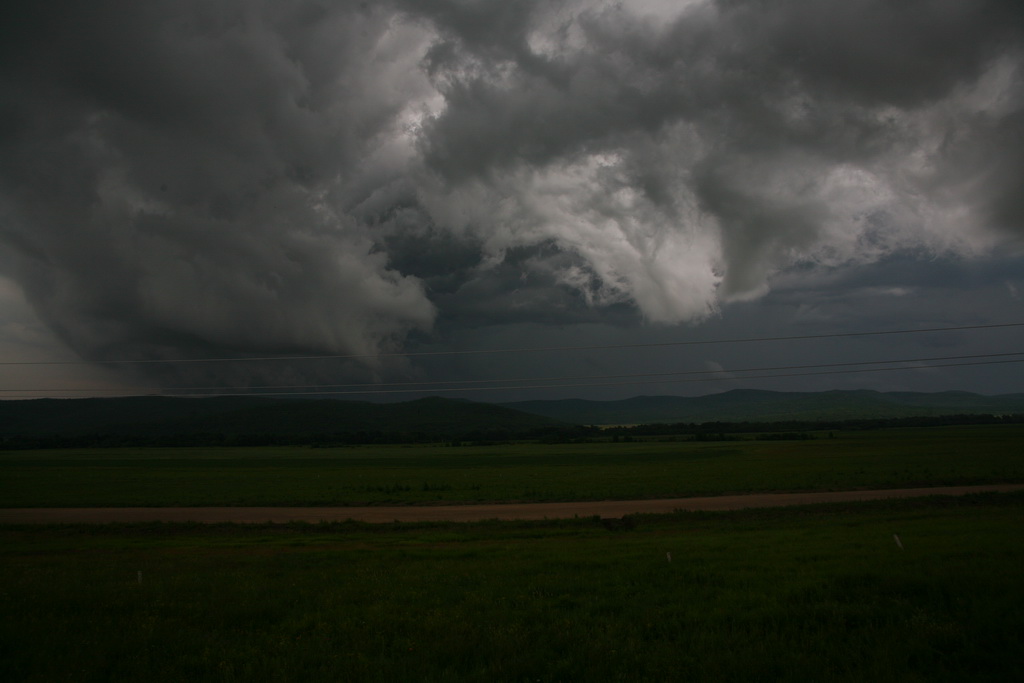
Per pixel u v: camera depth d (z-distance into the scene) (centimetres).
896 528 2247
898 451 9888
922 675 908
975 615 1084
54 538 3231
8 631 1177
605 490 5356
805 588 1323
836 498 4225
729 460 9531
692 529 2903
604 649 1019
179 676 973
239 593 1488
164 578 1716
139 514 4344
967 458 7744
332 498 5259
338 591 1490
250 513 4347
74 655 1053
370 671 961
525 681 918
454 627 1148
